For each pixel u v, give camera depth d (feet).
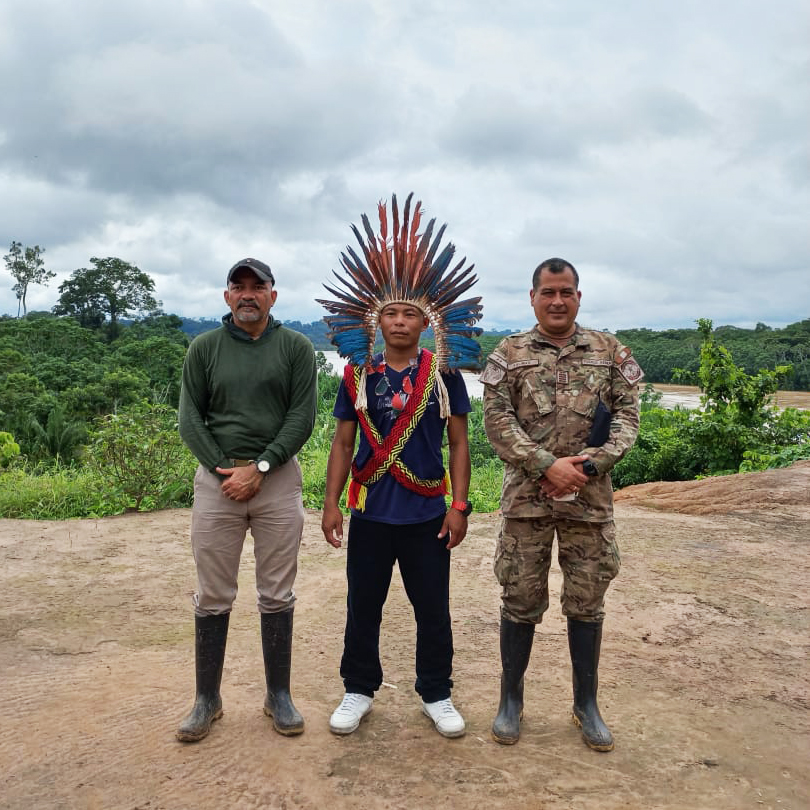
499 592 16.07
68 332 164.04
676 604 15.23
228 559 9.42
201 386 9.52
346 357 9.72
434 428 9.44
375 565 9.47
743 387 44.47
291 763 8.80
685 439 46.47
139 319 243.19
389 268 9.44
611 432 9.07
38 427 56.70
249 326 9.51
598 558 9.25
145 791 8.21
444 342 9.57
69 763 8.77
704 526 22.45
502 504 9.66
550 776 8.62
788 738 9.76
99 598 15.40
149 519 23.24
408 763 8.86
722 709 10.57
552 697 10.79
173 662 11.94
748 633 13.71
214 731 9.53
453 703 10.55
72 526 22.15
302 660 12.14
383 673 11.68
